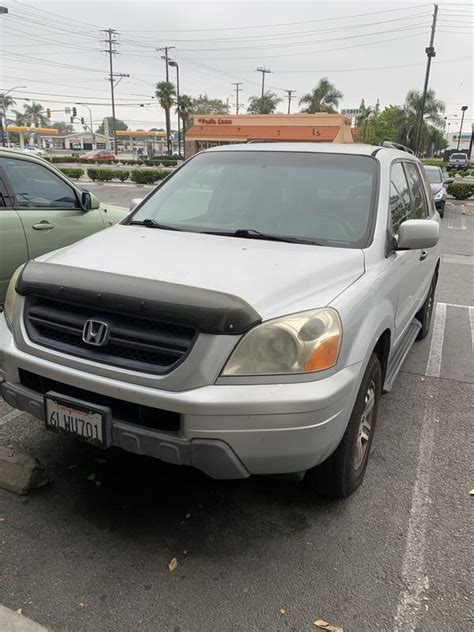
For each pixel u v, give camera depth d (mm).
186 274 2518
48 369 2484
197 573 2422
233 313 2199
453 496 3061
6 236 4758
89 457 3311
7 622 2111
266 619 2203
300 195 3410
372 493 3055
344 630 2166
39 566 2426
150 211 3688
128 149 123500
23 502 2859
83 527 2689
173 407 2217
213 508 2877
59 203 5434
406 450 3537
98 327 2396
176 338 2264
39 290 2547
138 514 2805
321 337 2307
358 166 3547
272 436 2232
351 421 2678
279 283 2477
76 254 2887
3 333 2773
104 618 2176
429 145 58688
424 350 5512
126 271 2580
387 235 3246
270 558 2529
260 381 2229
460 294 8086
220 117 48875
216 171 3764
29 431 3580
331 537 2688
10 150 5074
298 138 46062
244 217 3352
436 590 2379
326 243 3076
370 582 2412
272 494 3010
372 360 2834
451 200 24156
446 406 4227
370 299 2740
